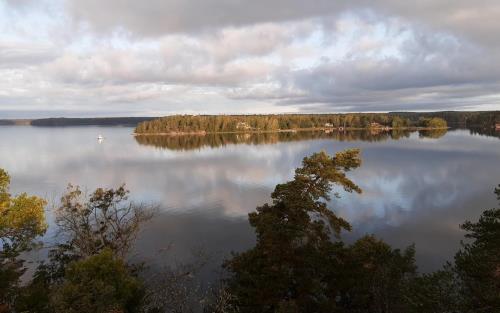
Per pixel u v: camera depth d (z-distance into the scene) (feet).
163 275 63.82
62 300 32.40
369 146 365.81
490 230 38.63
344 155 52.49
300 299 48.39
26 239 48.57
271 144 424.87
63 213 80.28
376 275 51.98
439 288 35.14
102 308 32.60
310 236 51.01
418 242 95.96
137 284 38.04
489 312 31.99
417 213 120.67
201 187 171.01
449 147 341.21
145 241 94.94
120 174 217.15
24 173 222.28
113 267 36.35
